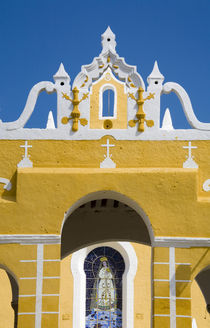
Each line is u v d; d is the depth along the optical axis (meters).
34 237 19.61
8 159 20.33
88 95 20.59
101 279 32.25
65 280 31.69
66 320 31.25
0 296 26.45
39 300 19.28
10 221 19.75
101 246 32.47
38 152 20.34
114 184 19.89
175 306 19.17
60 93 20.62
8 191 20.19
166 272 19.39
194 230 19.58
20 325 19.14
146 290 31.62
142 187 19.86
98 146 20.30
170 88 20.56
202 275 22.83
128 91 20.55
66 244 23.91
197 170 20.03
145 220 20.19
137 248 32.06
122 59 20.72
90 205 23.53
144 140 20.28
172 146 20.25
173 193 19.80
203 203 19.70
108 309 31.98
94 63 20.72
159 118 20.42
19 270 19.48
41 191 19.91
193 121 20.36
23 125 20.52
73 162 20.23
